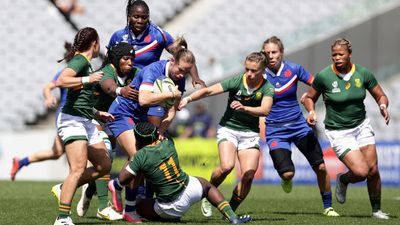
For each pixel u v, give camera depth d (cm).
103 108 2714
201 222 2773
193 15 9519
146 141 2647
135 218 2791
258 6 9631
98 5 9300
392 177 5803
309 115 3130
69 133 2570
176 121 6825
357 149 3033
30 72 8562
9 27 9094
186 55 2784
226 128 2939
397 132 7600
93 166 2711
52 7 9262
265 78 2934
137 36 3134
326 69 3077
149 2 9438
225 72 7719
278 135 3225
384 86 8025
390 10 8162
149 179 2662
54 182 5447
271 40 3141
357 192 4781
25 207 3359
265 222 2764
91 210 3366
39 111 7950
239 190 2920
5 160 6512
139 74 2834
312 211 3391
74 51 2602
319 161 3177
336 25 8175
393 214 3194
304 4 9662
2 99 8194
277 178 5903
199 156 6100
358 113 3066
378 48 8138
